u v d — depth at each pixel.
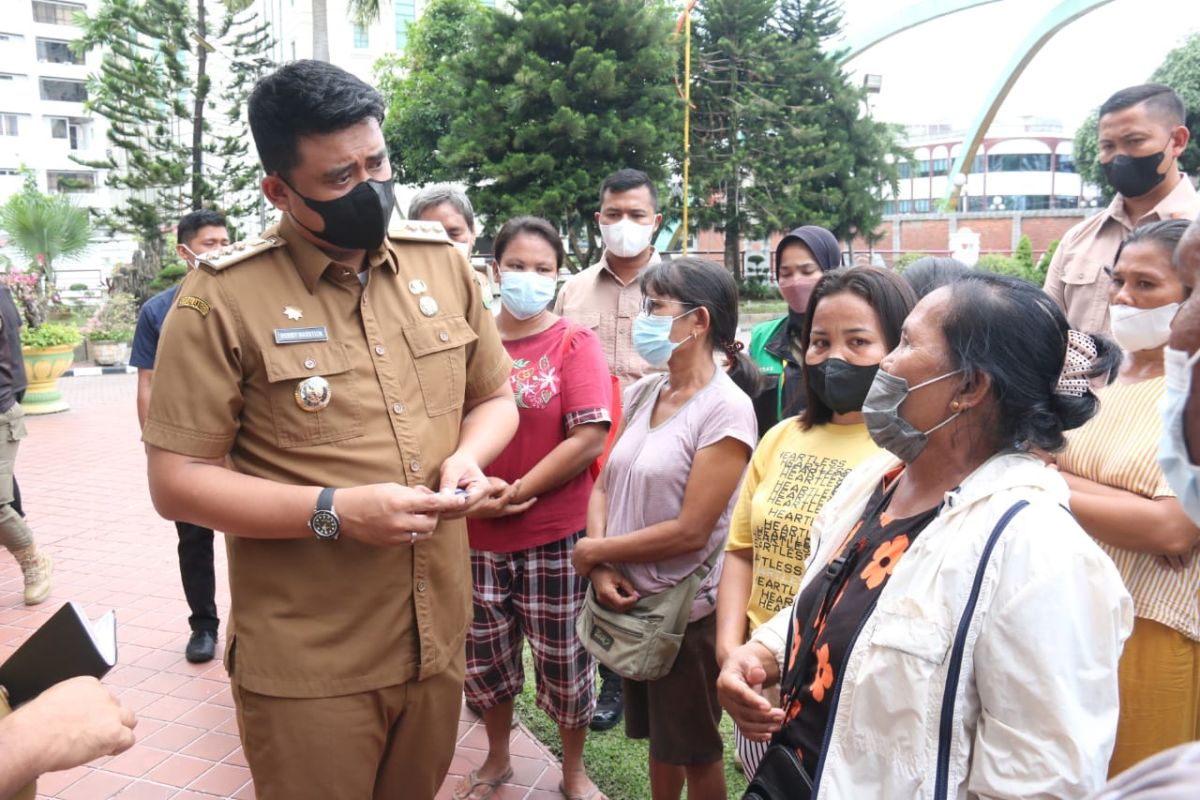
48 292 15.29
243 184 19.58
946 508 1.29
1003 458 1.33
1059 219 31.73
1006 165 56.94
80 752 1.21
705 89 23.94
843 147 24.56
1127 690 1.95
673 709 2.29
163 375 1.63
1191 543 1.83
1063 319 1.33
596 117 18.98
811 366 1.94
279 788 1.70
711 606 2.30
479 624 2.72
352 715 1.72
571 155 19.44
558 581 2.69
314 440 1.69
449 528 1.87
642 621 2.22
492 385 2.03
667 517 2.26
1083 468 2.04
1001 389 1.31
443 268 1.95
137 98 18.09
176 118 21.28
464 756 3.10
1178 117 3.16
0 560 5.09
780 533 1.94
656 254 3.91
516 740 3.18
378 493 1.59
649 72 19.66
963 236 22.14
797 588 1.90
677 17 21.58
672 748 2.29
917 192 60.00
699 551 2.28
